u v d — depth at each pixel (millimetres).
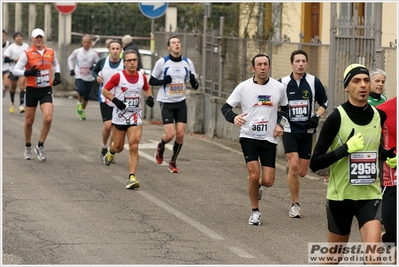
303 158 18156
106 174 22359
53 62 24328
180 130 22938
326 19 35188
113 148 21516
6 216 16969
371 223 11461
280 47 26562
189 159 25609
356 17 22328
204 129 32312
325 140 11609
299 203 19172
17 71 23875
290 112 17938
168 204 18656
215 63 31688
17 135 29750
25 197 18938
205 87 32625
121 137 20984
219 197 19656
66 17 53656
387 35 30000
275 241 15398
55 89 52938
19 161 24156
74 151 26359
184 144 29016
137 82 20641
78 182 21031
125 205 18375
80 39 54688
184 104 23234
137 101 20656
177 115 23172
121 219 16984
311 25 36781
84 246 14719
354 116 11578
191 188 20703
